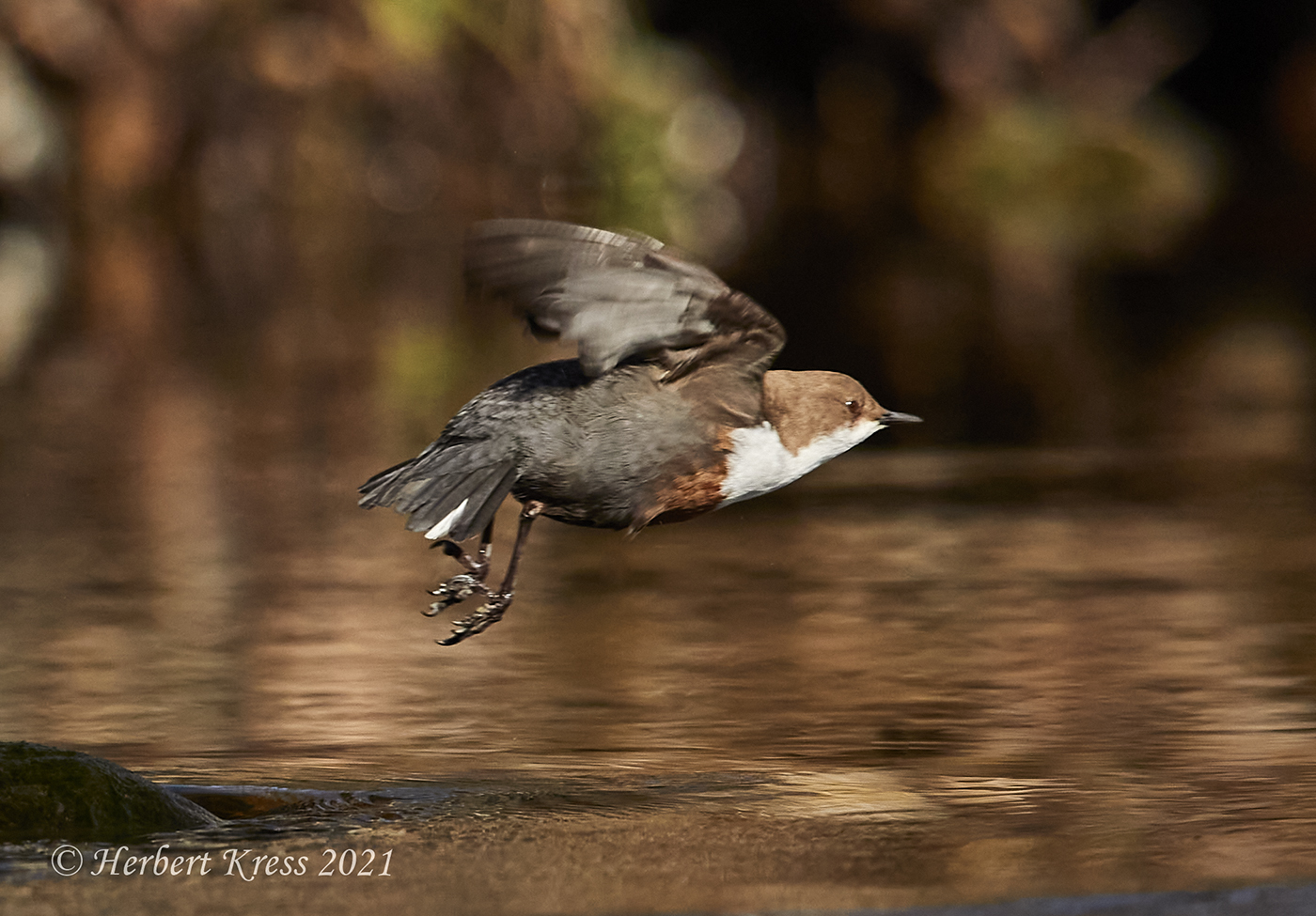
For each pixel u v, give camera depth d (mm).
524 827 6617
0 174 37312
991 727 7953
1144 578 11078
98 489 14680
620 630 10008
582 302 6535
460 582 7188
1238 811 6695
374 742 7832
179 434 17281
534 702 8500
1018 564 11602
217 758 7582
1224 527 12648
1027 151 42906
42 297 28406
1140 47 44375
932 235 38375
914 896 5738
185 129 38500
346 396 19469
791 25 47156
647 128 38781
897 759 7496
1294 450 15914
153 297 28812
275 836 6531
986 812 6738
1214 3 47656
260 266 33375
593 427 7023
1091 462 15609
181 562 11953
